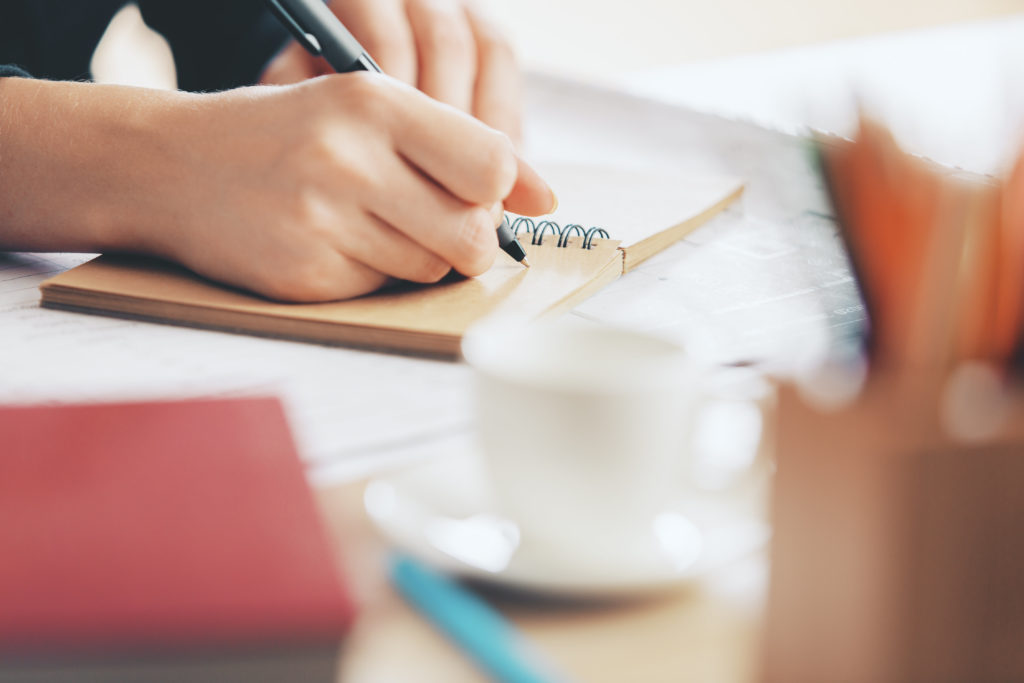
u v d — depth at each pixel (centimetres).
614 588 81
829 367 77
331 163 113
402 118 114
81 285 115
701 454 92
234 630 73
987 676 76
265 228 113
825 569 76
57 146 121
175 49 219
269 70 184
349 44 124
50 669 72
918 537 75
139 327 113
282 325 111
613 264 126
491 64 172
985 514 75
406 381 104
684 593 82
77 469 82
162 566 76
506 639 78
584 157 189
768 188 176
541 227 138
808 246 144
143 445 84
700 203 157
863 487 75
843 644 76
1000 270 77
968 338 77
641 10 396
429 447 95
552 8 407
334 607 74
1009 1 351
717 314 117
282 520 79
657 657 78
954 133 174
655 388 84
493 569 82
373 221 114
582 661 77
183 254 118
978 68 250
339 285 114
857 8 363
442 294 116
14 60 198
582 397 83
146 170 119
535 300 115
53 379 103
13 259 130
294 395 102
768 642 77
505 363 87
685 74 275
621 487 84
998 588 75
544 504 84
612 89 242
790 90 86
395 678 76
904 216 77
